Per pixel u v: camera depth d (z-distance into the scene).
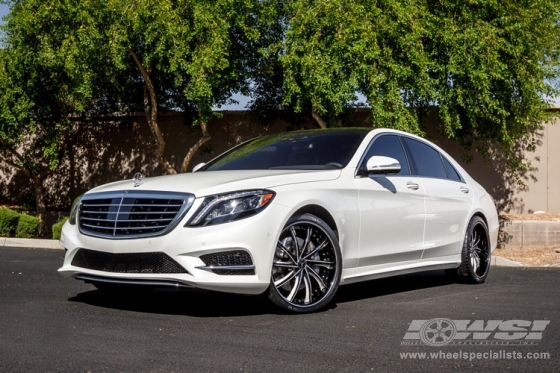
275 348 4.42
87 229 5.84
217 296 6.59
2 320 5.26
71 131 18.00
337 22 13.20
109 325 5.10
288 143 6.93
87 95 15.60
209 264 5.30
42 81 16.84
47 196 20.02
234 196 5.43
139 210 5.55
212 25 13.90
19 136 17.06
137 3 14.03
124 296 6.53
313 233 5.84
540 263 11.25
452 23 13.81
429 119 16.73
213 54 13.81
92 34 14.38
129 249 5.48
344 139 6.78
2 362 4.01
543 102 14.95
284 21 15.45
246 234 5.35
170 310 5.79
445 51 14.08
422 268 7.12
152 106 16.36
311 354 4.29
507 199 16.77
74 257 5.91
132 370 3.87
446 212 7.45
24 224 14.93
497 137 15.48
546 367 4.08
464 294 7.03
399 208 6.71
